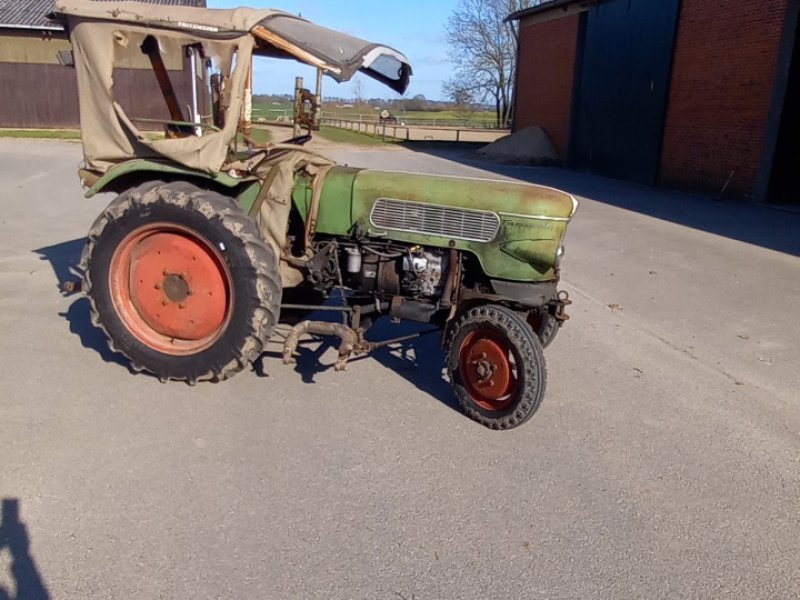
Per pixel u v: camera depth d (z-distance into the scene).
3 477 3.20
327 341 5.14
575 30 21.77
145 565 2.67
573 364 5.07
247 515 3.02
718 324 6.16
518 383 3.81
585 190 16.02
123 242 4.12
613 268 8.10
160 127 4.91
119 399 4.05
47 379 4.27
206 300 4.09
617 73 19.02
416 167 20.23
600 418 4.19
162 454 3.47
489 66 49.88
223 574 2.65
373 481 3.34
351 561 2.76
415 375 4.68
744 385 4.82
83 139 4.22
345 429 3.85
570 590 2.67
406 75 4.79
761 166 13.81
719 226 11.06
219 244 3.91
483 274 4.16
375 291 4.36
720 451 3.85
